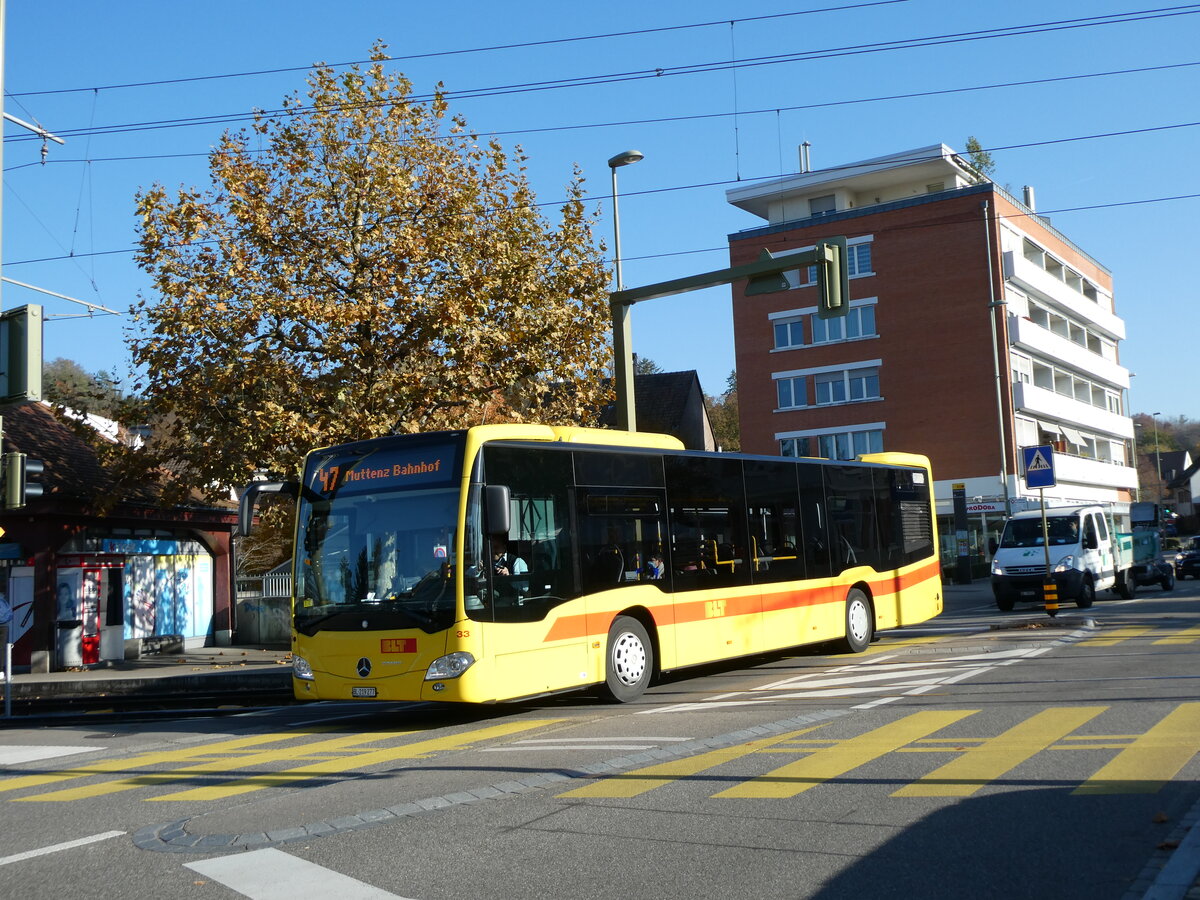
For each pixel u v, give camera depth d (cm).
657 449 1535
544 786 831
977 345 5325
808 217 5819
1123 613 2419
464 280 2333
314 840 692
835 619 1844
